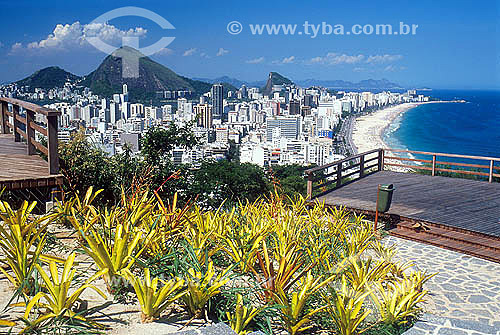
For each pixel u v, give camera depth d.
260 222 5.11
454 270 5.88
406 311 3.51
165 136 10.30
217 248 3.97
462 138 89.56
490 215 7.87
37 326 2.62
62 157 7.75
